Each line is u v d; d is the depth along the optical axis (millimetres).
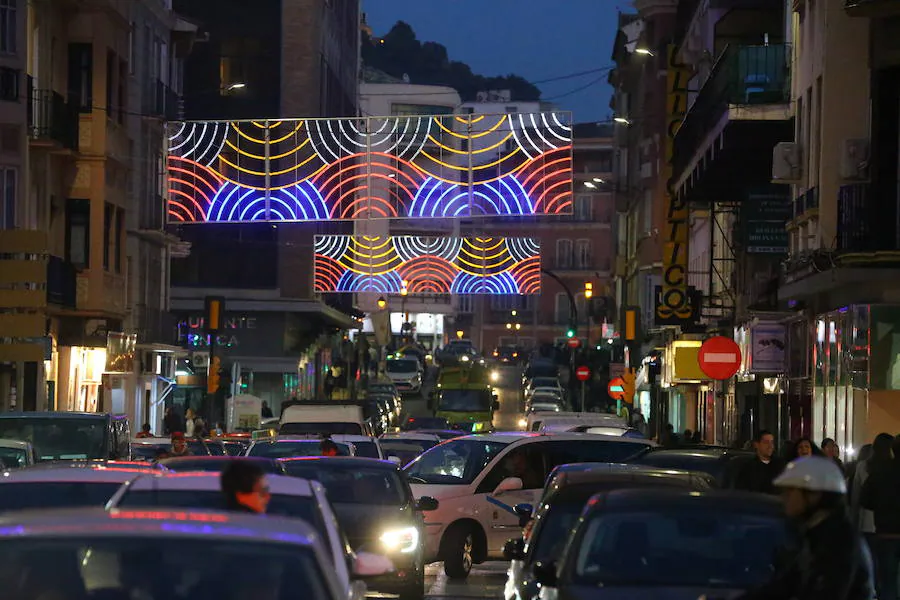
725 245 71250
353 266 115375
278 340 108625
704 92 56562
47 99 61719
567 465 22562
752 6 64000
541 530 19250
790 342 52875
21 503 18359
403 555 26594
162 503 15984
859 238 40219
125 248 71375
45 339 55594
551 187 67688
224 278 108062
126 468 20172
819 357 46688
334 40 120500
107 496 18500
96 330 67688
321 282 108875
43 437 36312
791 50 50531
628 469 20984
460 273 115375
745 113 50219
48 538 10039
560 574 15141
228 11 109062
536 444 34781
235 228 108062
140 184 76750
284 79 109125
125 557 10008
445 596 29562
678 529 15406
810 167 47188
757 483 27422
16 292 49438
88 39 66625
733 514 15492
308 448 36719
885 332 40188
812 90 46812
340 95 124812
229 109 108438
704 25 65938
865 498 26031
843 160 42344
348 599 10953
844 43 44094
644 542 15188
